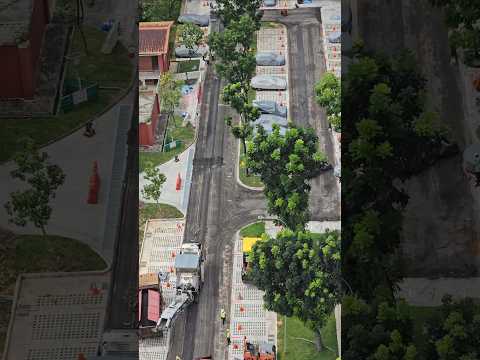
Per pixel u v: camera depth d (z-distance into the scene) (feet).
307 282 86.79
